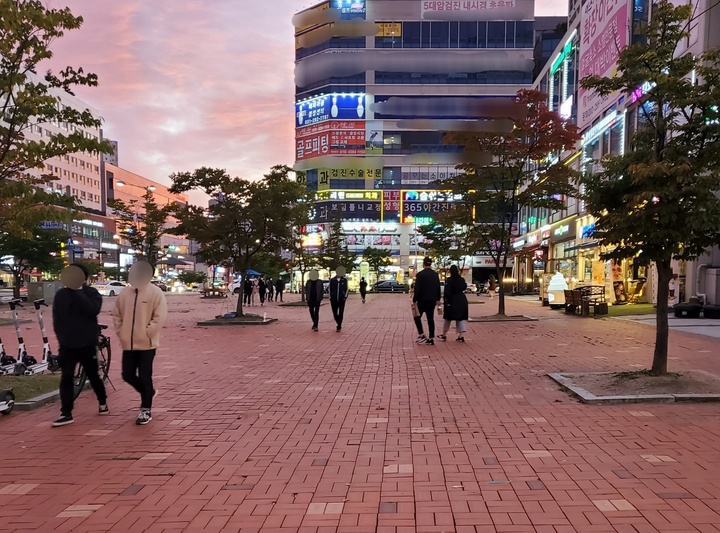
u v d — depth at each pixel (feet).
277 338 42.91
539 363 28.58
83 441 16.05
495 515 10.84
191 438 16.25
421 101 210.79
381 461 14.06
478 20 207.10
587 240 88.63
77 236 255.70
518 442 15.40
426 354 32.63
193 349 36.47
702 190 19.30
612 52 75.77
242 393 22.41
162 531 10.35
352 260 147.43
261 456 14.56
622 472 13.00
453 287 38.14
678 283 59.82
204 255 60.18
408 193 209.87
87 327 18.10
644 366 26.99
